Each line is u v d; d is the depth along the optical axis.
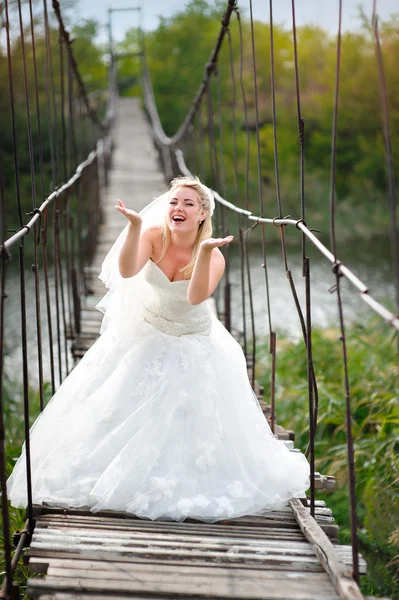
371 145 26.22
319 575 2.37
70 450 2.90
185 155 13.80
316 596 2.21
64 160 5.91
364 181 26.08
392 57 23.34
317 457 5.62
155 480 2.76
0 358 2.34
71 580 2.26
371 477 4.92
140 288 3.10
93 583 2.25
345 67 26.95
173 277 3.01
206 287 2.84
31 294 11.97
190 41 35.53
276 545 2.57
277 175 3.33
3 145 20.95
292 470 2.98
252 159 28.88
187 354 2.97
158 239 2.99
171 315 3.02
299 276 14.44
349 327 9.04
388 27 22.34
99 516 2.77
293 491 2.95
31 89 20.84
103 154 15.57
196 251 3.02
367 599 2.20
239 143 29.48
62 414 3.04
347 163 26.86
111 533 2.59
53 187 4.87
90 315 6.73
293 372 6.93
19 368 8.17
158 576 2.31
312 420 2.80
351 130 26.98
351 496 2.31
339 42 2.28
